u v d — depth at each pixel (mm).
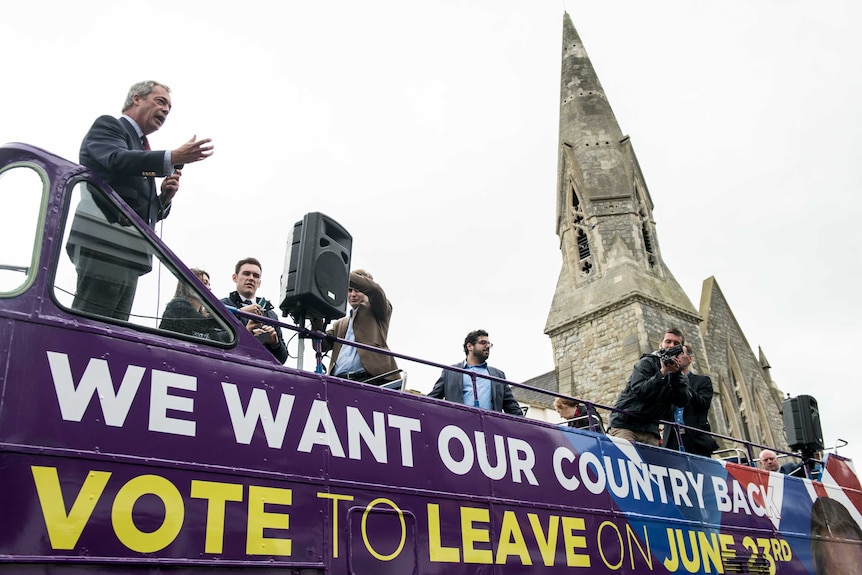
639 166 45094
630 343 36812
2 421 4461
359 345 6754
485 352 9227
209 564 4977
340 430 6082
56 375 4773
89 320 5070
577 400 8828
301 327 6453
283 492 5527
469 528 6637
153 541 4793
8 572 4211
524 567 6922
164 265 5637
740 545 9414
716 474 9703
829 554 10820
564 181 45000
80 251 5230
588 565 7520
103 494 4691
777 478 10703
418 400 6816
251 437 5523
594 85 47969
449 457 6789
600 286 39812
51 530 4430
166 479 4984
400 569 5996
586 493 7898
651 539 8328
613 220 42188
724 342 44375
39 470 4496
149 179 6395
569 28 51375
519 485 7266
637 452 8789
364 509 5953
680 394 9570
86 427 4773
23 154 5262
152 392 5152
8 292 4809
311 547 5527
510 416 7582
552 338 40656
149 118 6629
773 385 46938
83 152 6051
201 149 5969
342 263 6766
